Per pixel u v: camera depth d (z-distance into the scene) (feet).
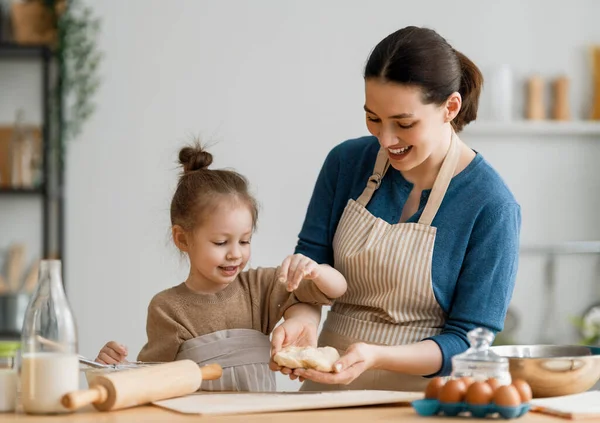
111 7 14.30
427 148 5.87
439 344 5.75
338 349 6.41
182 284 6.64
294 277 5.83
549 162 15.08
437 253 6.14
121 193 14.30
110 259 14.29
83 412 4.86
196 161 6.79
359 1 14.55
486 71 14.85
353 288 6.47
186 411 4.76
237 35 14.39
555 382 5.33
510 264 6.07
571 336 14.99
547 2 14.98
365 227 6.40
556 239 15.11
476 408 4.58
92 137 14.29
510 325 14.79
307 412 4.85
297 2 14.47
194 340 6.32
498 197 6.15
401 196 6.41
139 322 14.29
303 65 14.47
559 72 15.01
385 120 5.77
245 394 5.51
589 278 15.07
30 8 14.17
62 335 4.85
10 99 14.55
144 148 14.33
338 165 6.84
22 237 14.51
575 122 14.60
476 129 14.62
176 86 14.35
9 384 4.91
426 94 5.67
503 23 14.88
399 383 6.22
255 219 6.69
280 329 5.91
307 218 6.97
